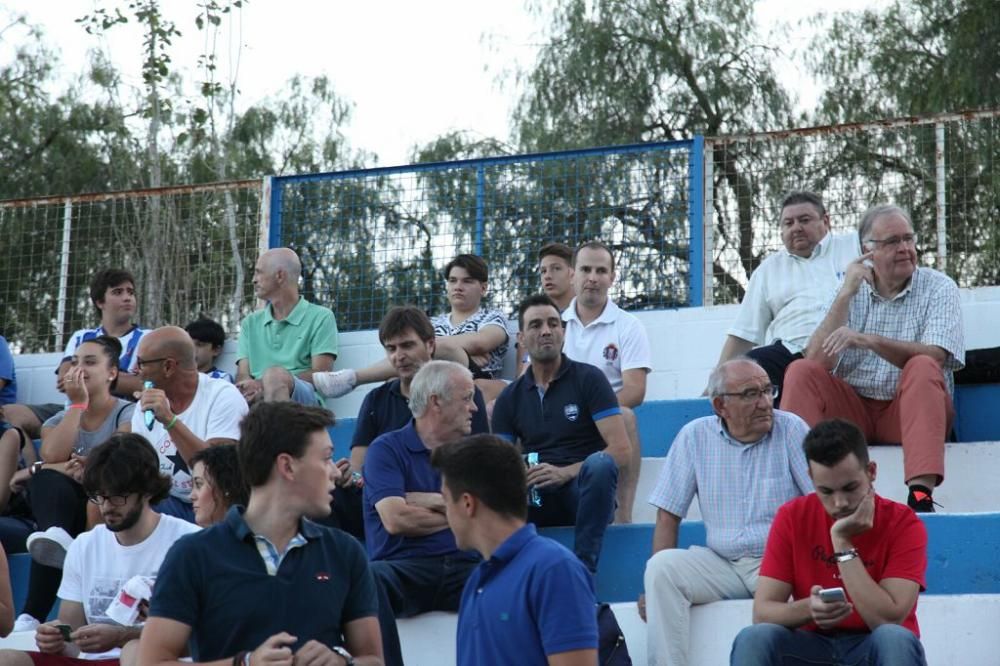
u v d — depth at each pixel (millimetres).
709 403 10047
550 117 20484
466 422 7730
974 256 12242
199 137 20391
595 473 7871
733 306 11500
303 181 13000
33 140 20906
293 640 5152
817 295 10125
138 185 20500
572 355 10172
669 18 20781
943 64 18109
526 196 12445
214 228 13289
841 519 6297
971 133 11844
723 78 20297
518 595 5234
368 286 12672
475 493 5422
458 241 12531
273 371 10070
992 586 7520
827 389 8711
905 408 8211
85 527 9062
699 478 7520
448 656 7438
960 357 8641
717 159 12328
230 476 7152
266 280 11609
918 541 6355
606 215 12234
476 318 11023
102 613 7113
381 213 12766
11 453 9992
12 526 9609
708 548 7383
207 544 5297
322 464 5438
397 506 7496
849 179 12078
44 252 13617
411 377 8719
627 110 20328
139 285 13320
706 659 7141
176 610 5180
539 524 8453
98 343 9703
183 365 9031
